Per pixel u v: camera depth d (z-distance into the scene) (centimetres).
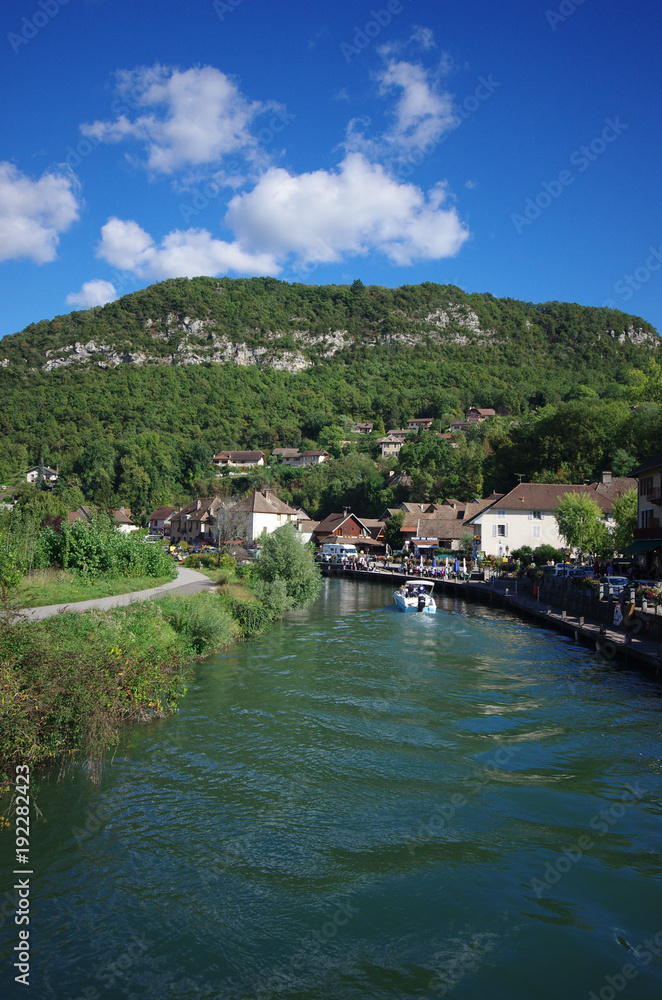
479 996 706
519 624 3606
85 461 14300
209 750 1395
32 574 3061
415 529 8488
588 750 1457
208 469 16138
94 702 1321
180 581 3762
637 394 8431
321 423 19750
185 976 719
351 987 713
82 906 836
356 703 1820
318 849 1001
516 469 9344
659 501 3969
